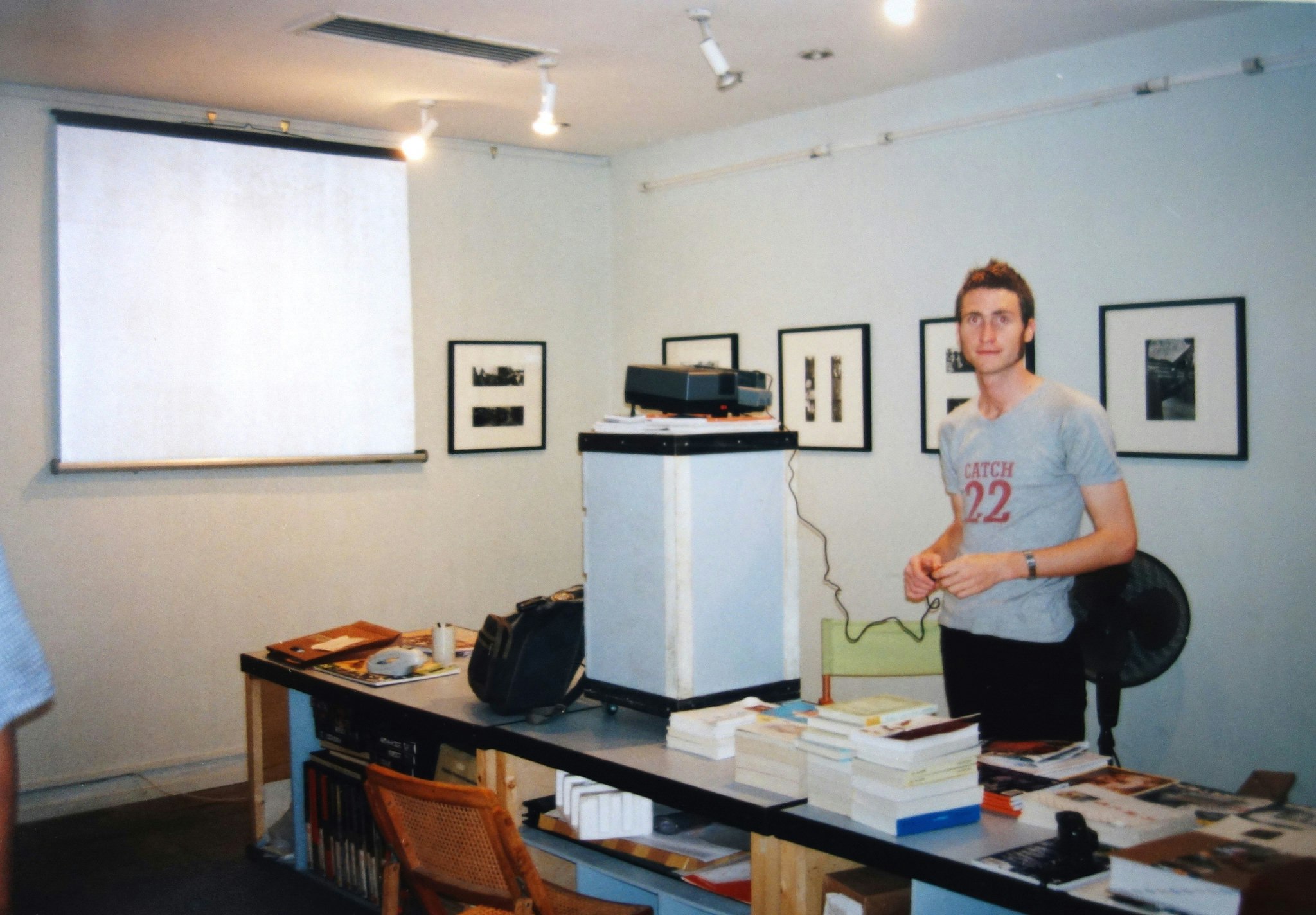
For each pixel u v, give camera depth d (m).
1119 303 3.61
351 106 4.38
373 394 4.74
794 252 4.64
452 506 5.05
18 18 3.26
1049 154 3.77
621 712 2.62
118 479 4.16
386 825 2.16
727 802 1.96
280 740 3.61
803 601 4.66
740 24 3.40
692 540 2.35
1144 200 3.54
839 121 4.43
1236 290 3.34
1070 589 2.52
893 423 4.30
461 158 5.04
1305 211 3.19
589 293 5.54
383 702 2.79
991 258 3.95
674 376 2.45
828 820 1.84
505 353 5.21
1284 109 3.22
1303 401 3.21
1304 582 3.23
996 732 2.46
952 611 2.56
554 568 5.44
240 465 4.38
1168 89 3.46
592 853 2.32
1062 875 1.57
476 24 3.38
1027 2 3.21
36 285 4.00
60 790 4.07
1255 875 1.43
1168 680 3.53
